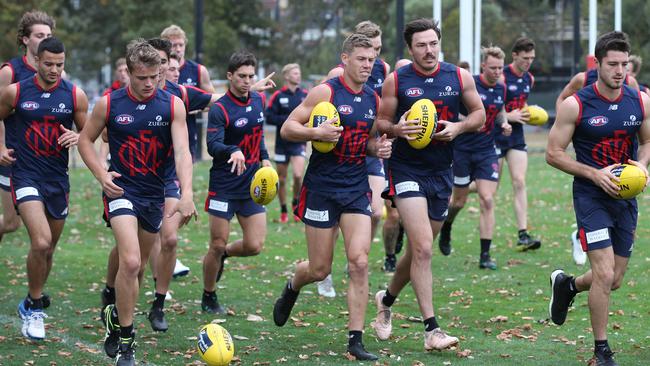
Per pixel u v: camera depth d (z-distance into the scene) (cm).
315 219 1314
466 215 2825
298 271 1372
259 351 1349
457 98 1359
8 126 1456
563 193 3247
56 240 1483
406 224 1335
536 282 1861
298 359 1298
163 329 1467
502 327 1494
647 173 1209
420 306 1319
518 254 2188
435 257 2162
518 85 2236
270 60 9775
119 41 9438
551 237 2427
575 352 1330
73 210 2947
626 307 1622
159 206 1302
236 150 1477
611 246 1230
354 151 1302
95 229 2634
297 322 1530
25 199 1398
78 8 9544
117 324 1285
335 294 1772
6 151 1401
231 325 1523
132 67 1230
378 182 1766
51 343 1397
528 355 1314
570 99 1248
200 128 4544
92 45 9538
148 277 1936
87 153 1263
